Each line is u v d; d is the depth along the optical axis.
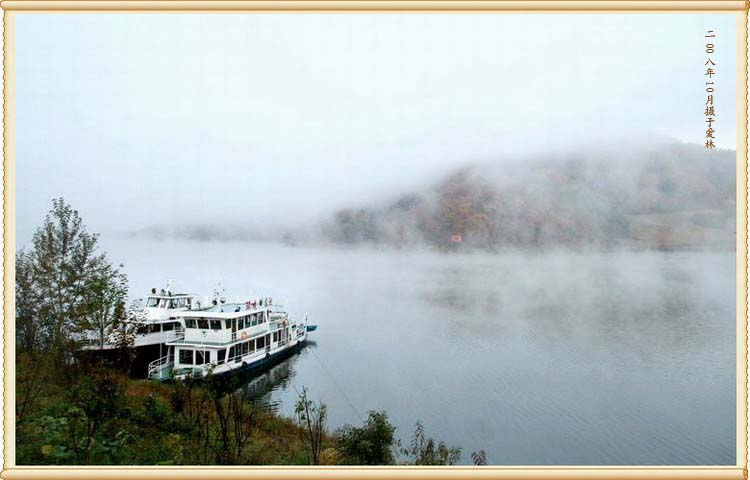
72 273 25.42
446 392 42.47
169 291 44.09
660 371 49.81
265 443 18.38
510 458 29.78
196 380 27.64
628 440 32.59
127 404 18.59
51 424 13.67
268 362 45.94
